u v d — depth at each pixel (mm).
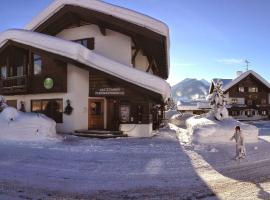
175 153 13492
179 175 9609
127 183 8516
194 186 8383
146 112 19312
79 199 7066
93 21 21578
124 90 19578
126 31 20969
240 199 7281
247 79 57469
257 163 11984
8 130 16781
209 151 14547
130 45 21562
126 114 19844
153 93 18469
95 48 22250
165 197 7363
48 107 21641
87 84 20766
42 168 10062
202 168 10758
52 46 19453
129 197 7309
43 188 7871
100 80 20281
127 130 19719
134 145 15430
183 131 25812
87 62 18875
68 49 18703
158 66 31688
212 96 22016
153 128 24906
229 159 12727
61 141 16500
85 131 19281
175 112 58031
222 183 8773
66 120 20281
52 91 20656
